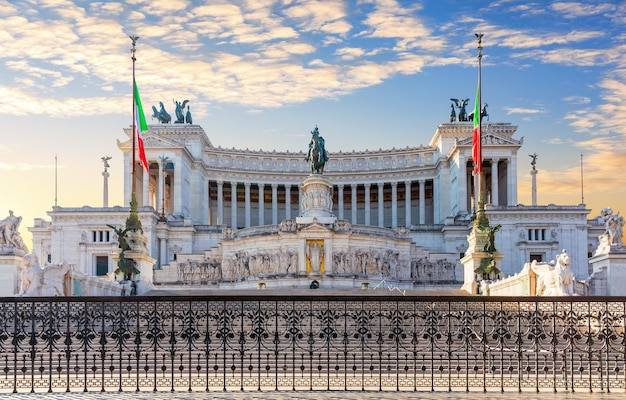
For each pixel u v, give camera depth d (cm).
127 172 12756
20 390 2866
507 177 12769
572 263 10750
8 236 5047
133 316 2819
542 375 3275
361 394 2720
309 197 9919
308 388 2902
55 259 10900
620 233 5231
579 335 2811
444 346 3653
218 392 2775
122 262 6297
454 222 11794
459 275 10275
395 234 9988
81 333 3077
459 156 12506
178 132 13725
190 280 10006
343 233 9344
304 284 9156
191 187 13525
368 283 8869
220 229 11794
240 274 9719
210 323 4141
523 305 4359
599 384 3045
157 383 3030
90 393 2748
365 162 14425
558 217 10825
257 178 14312
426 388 2905
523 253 10750
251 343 3747
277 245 9456
